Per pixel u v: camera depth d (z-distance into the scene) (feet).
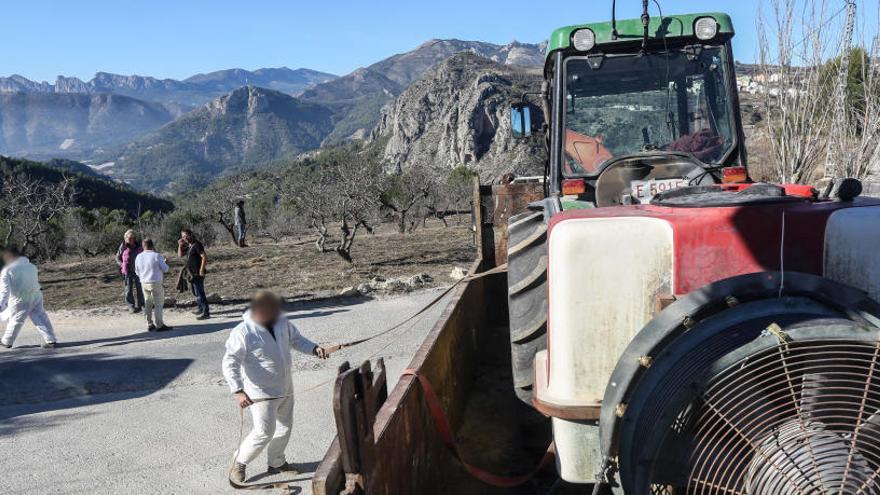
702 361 8.25
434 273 51.78
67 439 21.74
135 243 42.55
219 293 48.11
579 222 10.00
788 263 9.53
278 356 17.24
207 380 27.45
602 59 16.67
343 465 9.02
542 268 12.60
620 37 16.40
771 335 7.96
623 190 15.60
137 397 25.72
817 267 9.53
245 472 18.15
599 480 9.18
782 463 8.04
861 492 7.77
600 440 9.12
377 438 10.19
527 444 17.57
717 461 8.55
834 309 8.50
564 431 10.36
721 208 9.82
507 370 23.11
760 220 9.55
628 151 16.61
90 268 72.33
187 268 39.24
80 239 104.99
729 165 16.26
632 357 8.81
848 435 8.07
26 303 33.55
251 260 68.64
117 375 28.45
